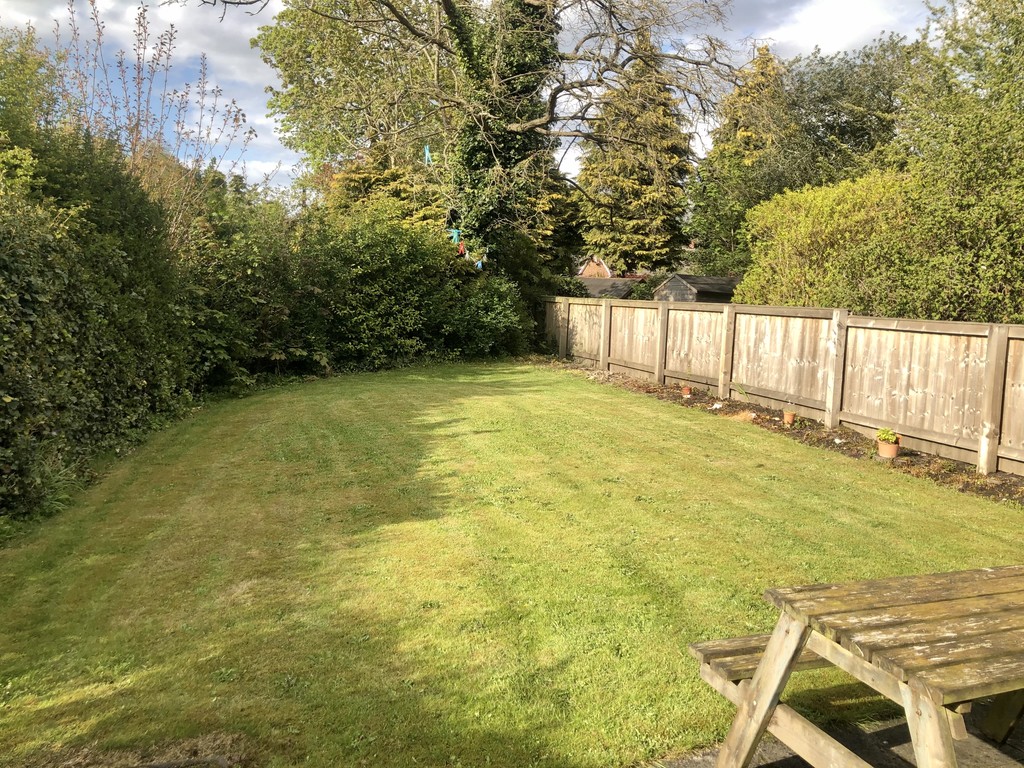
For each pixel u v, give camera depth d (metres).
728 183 25.86
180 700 2.73
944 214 7.53
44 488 5.03
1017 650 1.83
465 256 17.06
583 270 52.75
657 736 2.56
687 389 10.42
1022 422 5.81
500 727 2.59
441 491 5.61
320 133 27.77
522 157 17.75
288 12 24.36
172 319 9.08
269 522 4.84
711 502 5.39
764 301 11.43
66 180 7.80
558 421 8.58
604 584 3.85
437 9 17.17
